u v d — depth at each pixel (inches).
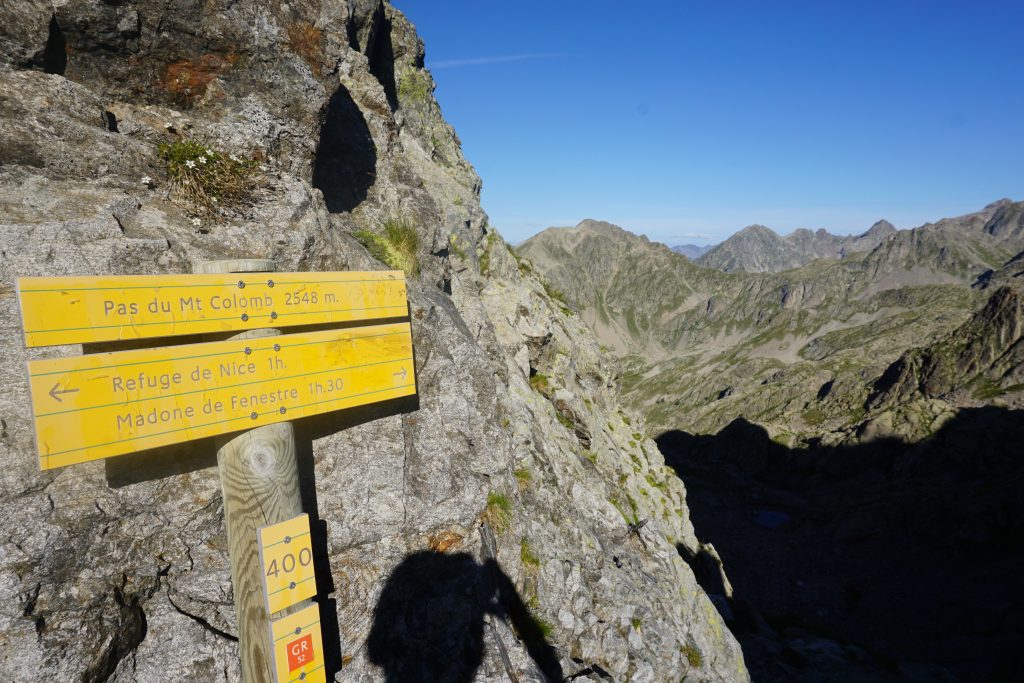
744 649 227.0
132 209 44.6
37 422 31.8
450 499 56.0
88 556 37.6
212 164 50.4
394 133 82.9
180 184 48.7
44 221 40.1
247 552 40.0
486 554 57.4
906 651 473.4
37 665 35.1
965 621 514.3
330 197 68.1
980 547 646.5
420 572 52.2
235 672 42.1
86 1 46.6
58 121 44.1
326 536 48.1
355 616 48.2
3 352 36.9
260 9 54.8
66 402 32.7
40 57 45.2
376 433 52.2
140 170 47.3
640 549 114.0
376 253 64.7
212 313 38.6
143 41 50.1
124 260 41.8
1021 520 657.0
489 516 61.0
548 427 106.5
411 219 76.4
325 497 48.6
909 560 663.1
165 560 40.9
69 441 32.8
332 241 54.1
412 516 52.8
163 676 40.0
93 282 33.7
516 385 103.7
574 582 77.4
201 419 37.8
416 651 50.3
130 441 34.9
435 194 113.3
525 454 84.2
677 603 110.3
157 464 40.9
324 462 48.9
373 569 49.8
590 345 176.6
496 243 136.5
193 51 52.4
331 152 70.0
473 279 115.1
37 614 35.4
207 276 38.3
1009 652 402.6
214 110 54.2
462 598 54.1
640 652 85.7
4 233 38.1
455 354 61.5
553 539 79.2
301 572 41.3
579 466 111.5
